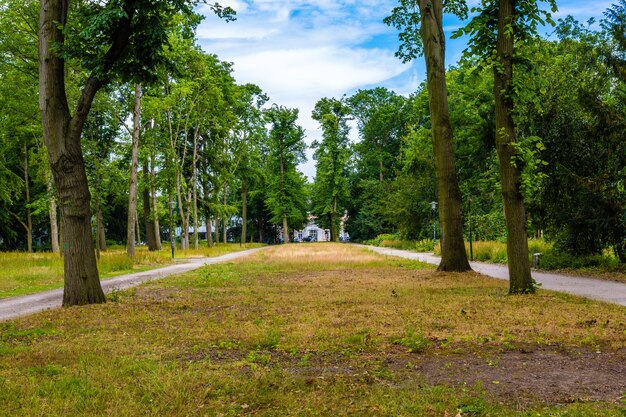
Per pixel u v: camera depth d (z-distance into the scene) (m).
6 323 9.47
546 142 19.81
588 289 13.48
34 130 33.38
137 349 6.90
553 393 4.80
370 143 76.75
